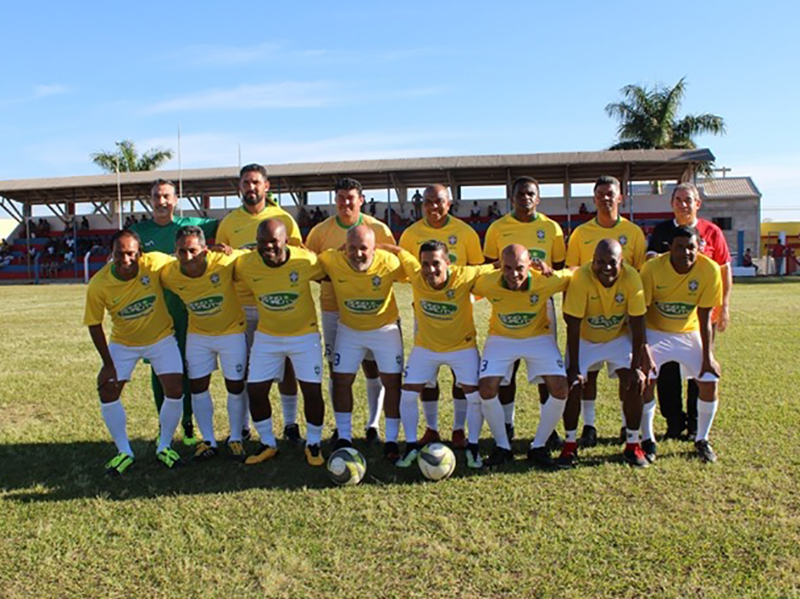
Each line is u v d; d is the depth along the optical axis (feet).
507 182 109.81
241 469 17.69
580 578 11.51
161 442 18.22
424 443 19.54
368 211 122.42
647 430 17.97
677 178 111.14
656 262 18.20
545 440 17.72
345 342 18.76
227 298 18.29
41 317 54.85
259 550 12.78
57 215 133.49
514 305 17.74
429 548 12.66
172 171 114.01
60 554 12.75
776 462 16.85
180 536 13.47
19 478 16.94
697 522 13.53
